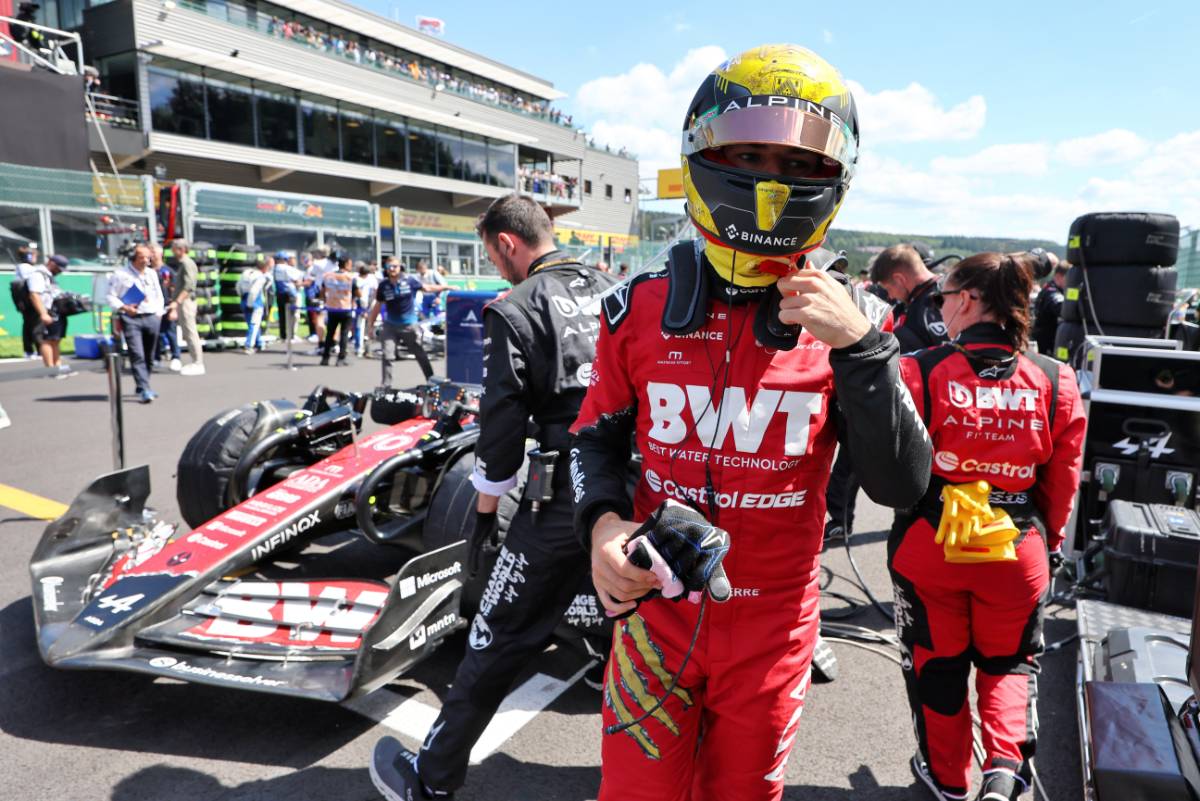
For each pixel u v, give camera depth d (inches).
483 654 75.0
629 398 52.8
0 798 81.3
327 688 86.4
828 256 49.1
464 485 108.9
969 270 75.3
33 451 230.1
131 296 305.3
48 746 90.4
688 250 49.9
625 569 43.3
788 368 47.4
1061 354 213.9
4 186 462.3
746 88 43.2
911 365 76.8
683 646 50.5
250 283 505.4
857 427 43.3
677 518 42.1
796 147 43.5
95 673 105.6
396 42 1302.9
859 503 197.9
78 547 108.8
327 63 1011.3
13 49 566.3
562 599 76.5
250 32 912.9
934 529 75.6
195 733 93.7
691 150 45.8
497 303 76.4
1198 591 52.7
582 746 93.8
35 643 112.7
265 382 374.9
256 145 922.7
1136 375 139.9
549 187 1476.4
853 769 90.6
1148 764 53.0
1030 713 77.3
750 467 47.8
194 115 855.1
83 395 329.1
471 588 102.1
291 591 104.4
